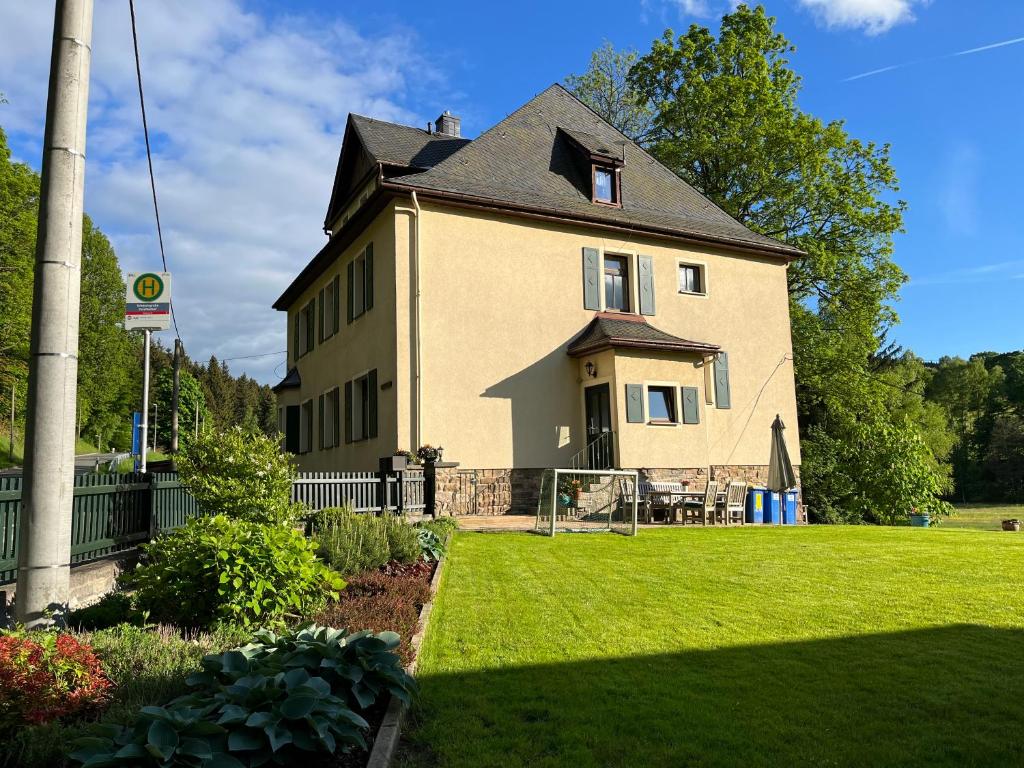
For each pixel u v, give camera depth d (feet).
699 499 50.85
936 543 36.37
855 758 11.16
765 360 64.95
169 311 35.78
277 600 17.57
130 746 8.75
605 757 11.18
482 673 15.29
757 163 81.20
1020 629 19.13
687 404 55.21
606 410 53.47
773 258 67.26
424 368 49.70
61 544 15.64
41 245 15.89
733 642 17.83
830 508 70.90
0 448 136.15
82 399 171.83
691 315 61.67
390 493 41.63
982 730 12.31
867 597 23.16
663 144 84.99
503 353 52.65
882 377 94.22
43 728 10.14
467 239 52.37
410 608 19.17
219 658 11.94
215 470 30.07
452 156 55.62
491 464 51.16
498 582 25.38
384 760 10.43
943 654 16.78
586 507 49.65
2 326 108.78
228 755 9.24
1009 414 195.11
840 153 85.71
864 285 84.79
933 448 134.00
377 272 53.42
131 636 15.08
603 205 59.62
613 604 21.98
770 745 11.63
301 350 77.92
